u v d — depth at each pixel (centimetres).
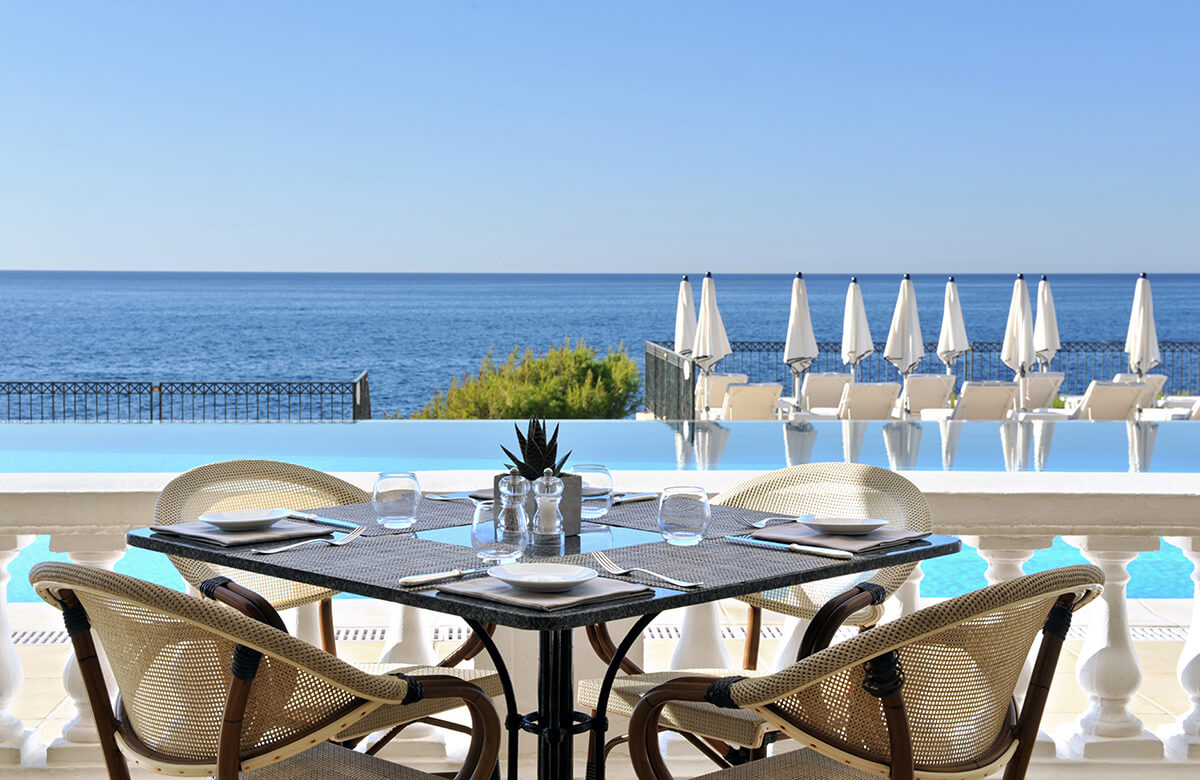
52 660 447
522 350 5334
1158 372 3338
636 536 246
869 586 249
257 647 180
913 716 192
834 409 1220
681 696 200
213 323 6000
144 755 198
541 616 174
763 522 260
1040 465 717
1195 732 317
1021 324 1342
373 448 901
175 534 243
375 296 8488
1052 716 387
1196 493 306
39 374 4225
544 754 219
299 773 204
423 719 238
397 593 191
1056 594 187
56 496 300
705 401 1300
